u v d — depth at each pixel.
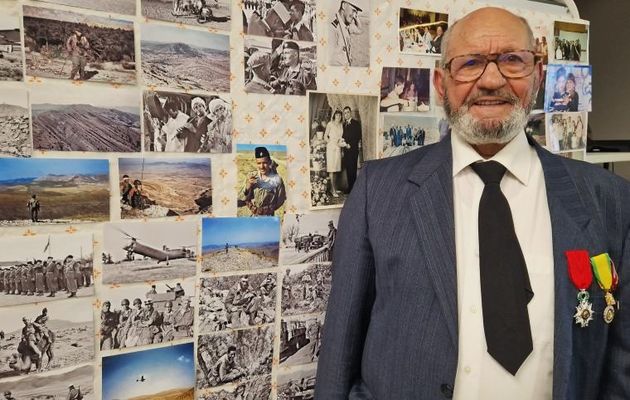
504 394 0.66
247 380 0.84
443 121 1.02
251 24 0.80
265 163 0.83
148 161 0.73
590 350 0.70
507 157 0.76
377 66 0.93
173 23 0.74
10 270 0.65
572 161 0.81
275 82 0.83
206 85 0.77
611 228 0.74
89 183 0.69
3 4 0.63
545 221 0.73
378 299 0.74
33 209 0.66
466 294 0.69
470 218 0.73
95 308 0.71
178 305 0.77
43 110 0.66
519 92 0.73
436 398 0.66
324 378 0.75
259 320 0.84
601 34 1.85
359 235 0.76
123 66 0.71
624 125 1.79
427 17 0.98
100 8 0.69
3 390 0.65
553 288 0.68
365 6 0.91
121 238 0.72
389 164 0.81
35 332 0.67
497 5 1.06
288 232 0.86
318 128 0.88
